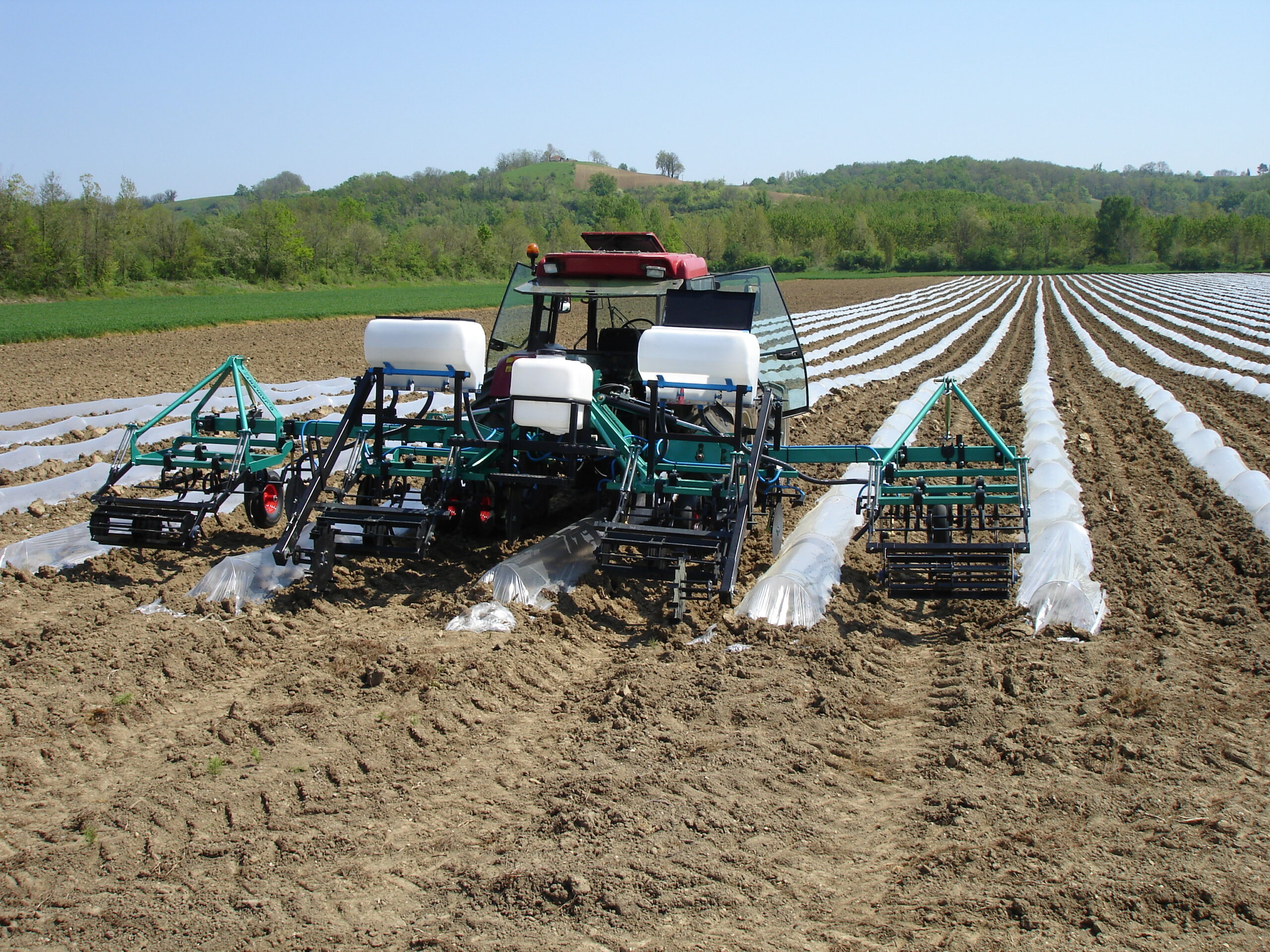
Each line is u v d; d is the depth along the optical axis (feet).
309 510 24.81
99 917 12.87
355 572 26.25
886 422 47.70
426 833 14.73
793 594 23.17
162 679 19.83
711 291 25.54
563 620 22.95
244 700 18.97
